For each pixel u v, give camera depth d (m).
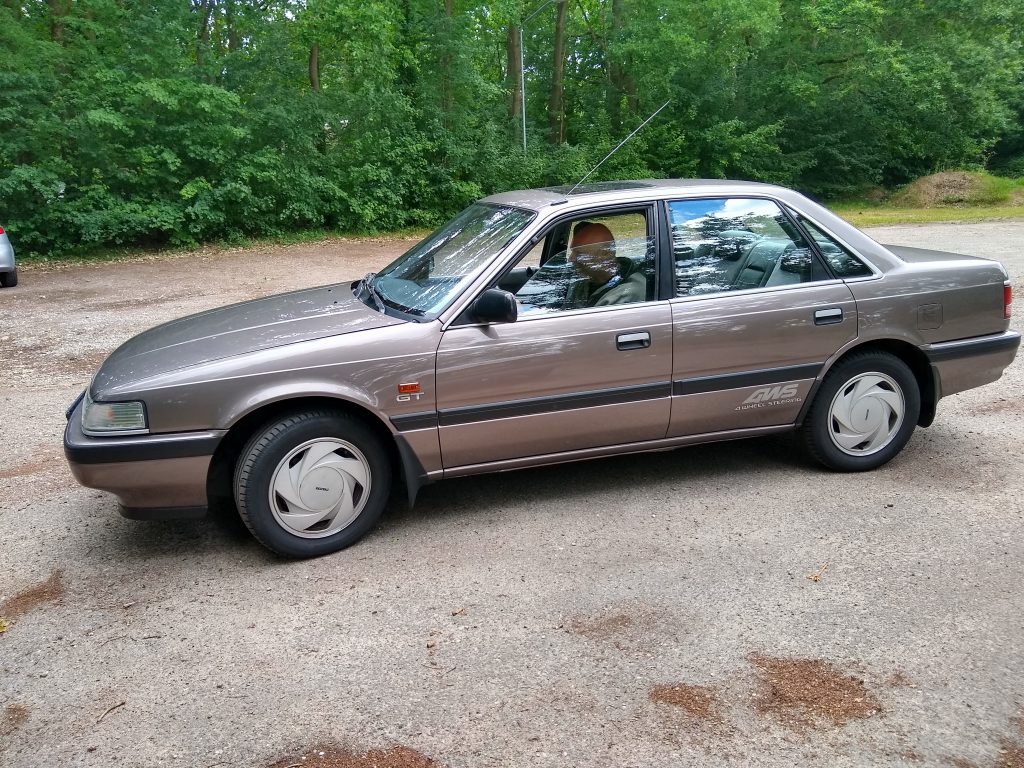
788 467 4.59
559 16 29.47
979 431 5.08
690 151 30.17
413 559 3.66
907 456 4.70
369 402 3.60
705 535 3.79
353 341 3.62
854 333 4.24
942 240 15.61
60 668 2.91
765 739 2.43
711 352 4.04
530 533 3.88
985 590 3.22
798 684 2.69
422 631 3.07
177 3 18.66
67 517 4.25
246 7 23.66
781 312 4.11
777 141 31.53
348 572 3.56
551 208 3.96
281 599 3.35
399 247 19.16
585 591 3.32
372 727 2.54
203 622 3.19
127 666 2.91
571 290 3.95
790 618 3.07
